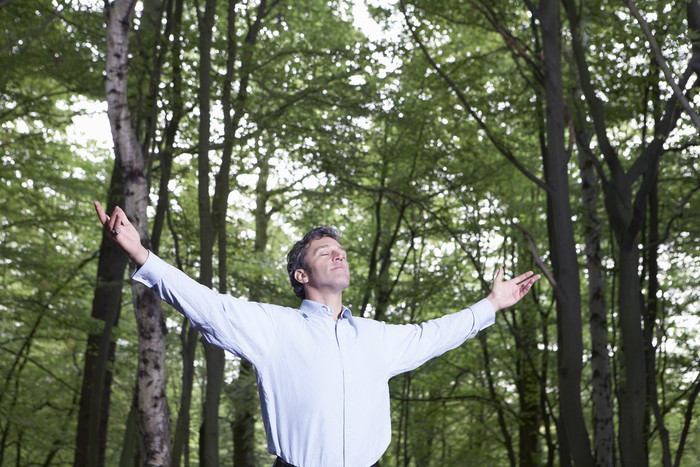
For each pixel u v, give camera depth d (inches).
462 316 106.1
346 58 497.7
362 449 92.4
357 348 95.8
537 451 652.1
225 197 433.7
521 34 417.1
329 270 98.7
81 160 622.8
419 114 502.3
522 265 621.9
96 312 514.9
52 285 524.7
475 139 540.1
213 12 408.8
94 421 440.5
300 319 95.6
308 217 635.5
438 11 410.9
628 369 294.4
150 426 299.7
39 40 426.0
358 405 93.1
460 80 446.3
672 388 446.0
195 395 837.2
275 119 498.0
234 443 656.4
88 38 432.1
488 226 567.8
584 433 289.6
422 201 581.0
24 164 508.7
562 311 295.9
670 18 277.6
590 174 411.8
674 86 201.3
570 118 302.2
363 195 609.3
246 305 93.7
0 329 603.2
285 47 519.2
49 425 617.6
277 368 93.0
